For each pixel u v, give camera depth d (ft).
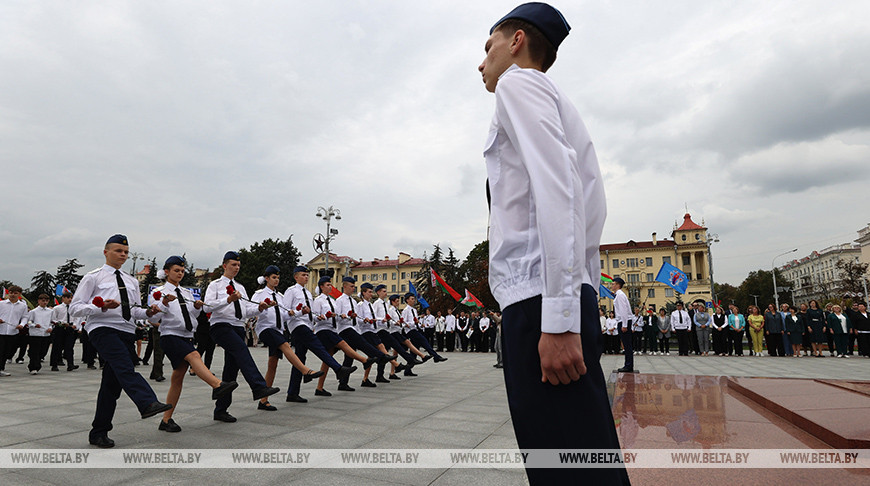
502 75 5.22
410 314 46.16
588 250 4.72
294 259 163.02
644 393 17.99
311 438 15.46
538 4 5.41
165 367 44.16
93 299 14.80
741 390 17.25
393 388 29.25
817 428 10.07
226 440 15.30
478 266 170.50
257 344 89.25
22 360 48.88
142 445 14.75
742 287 264.93
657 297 211.20
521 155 4.41
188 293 20.29
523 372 4.31
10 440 15.37
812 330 57.26
